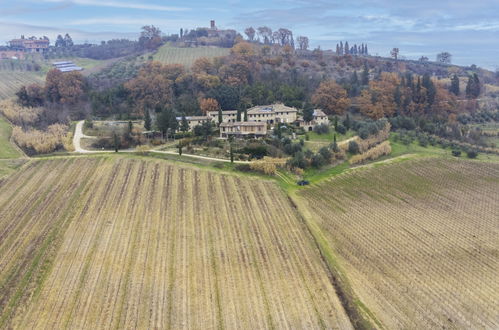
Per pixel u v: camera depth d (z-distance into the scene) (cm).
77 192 10462
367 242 9144
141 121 17312
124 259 7881
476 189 12144
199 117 16550
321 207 10688
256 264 7956
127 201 10094
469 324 6831
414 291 7562
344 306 7012
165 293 7031
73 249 8150
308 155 13225
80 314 6519
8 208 9694
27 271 7481
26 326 6275
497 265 8488
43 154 13050
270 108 17475
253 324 6481
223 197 10550
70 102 18912
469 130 18138
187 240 8612
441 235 9544
